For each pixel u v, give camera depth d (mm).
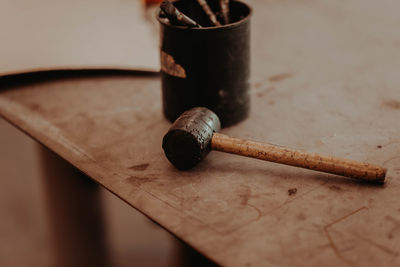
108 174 1144
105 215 1841
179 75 1201
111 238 2135
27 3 1706
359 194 1083
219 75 1194
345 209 1058
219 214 1058
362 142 1194
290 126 1247
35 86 1413
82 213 1749
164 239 2234
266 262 980
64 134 1250
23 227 2404
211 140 1144
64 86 1408
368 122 1246
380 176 1086
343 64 1455
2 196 2471
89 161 1175
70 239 1812
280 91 1364
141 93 1375
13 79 1417
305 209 1061
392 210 1052
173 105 1239
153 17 1658
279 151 1119
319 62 1471
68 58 1475
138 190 1106
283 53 1521
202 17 1286
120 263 2061
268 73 1438
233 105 1231
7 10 1667
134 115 1301
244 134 1229
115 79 1431
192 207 1071
